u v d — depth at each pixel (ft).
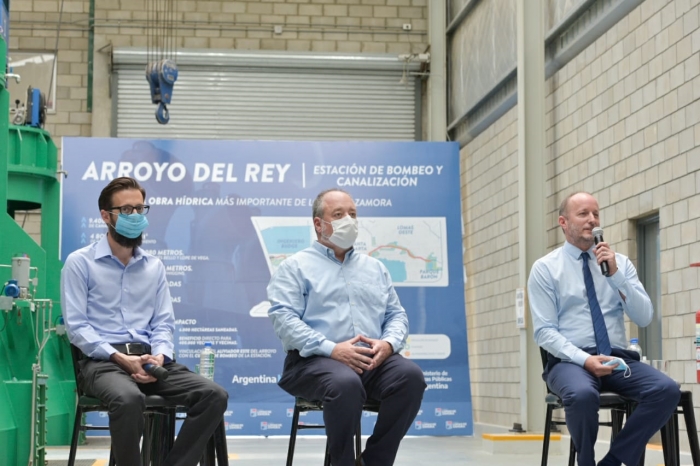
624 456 10.93
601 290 11.94
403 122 33.73
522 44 22.39
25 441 13.37
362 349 10.72
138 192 11.23
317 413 23.84
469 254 29.96
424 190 25.21
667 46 16.85
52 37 33.47
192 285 24.11
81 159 24.38
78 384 10.72
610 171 19.34
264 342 23.93
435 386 24.16
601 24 19.67
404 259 24.80
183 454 10.29
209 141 25.00
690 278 16.07
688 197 16.08
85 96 33.40
